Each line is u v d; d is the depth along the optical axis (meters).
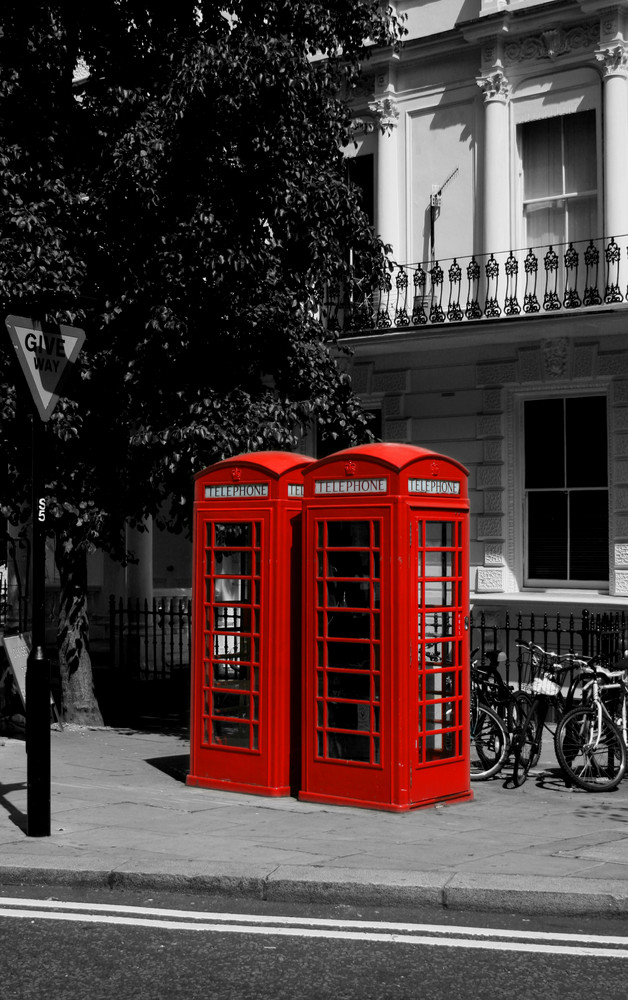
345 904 6.73
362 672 9.05
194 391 11.95
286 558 9.61
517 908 6.50
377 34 12.67
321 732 9.29
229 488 9.90
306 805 9.20
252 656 9.72
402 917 6.49
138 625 16.16
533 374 15.52
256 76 11.22
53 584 20.47
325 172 12.11
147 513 12.88
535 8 15.38
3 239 11.55
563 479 15.51
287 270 12.55
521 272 15.78
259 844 7.80
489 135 15.95
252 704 9.70
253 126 11.50
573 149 15.52
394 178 16.92
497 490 15.84
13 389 11.61
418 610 9.09
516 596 15.38
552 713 13.73
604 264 14.95
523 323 14.79
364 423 13.14
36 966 5.70
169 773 10.76
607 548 15.16
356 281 12.89
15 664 12.42
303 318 12.78
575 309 14.87
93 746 12.43
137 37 12.70
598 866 7.09
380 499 8.93
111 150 11.77
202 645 10.09
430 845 7.75
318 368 12.67
